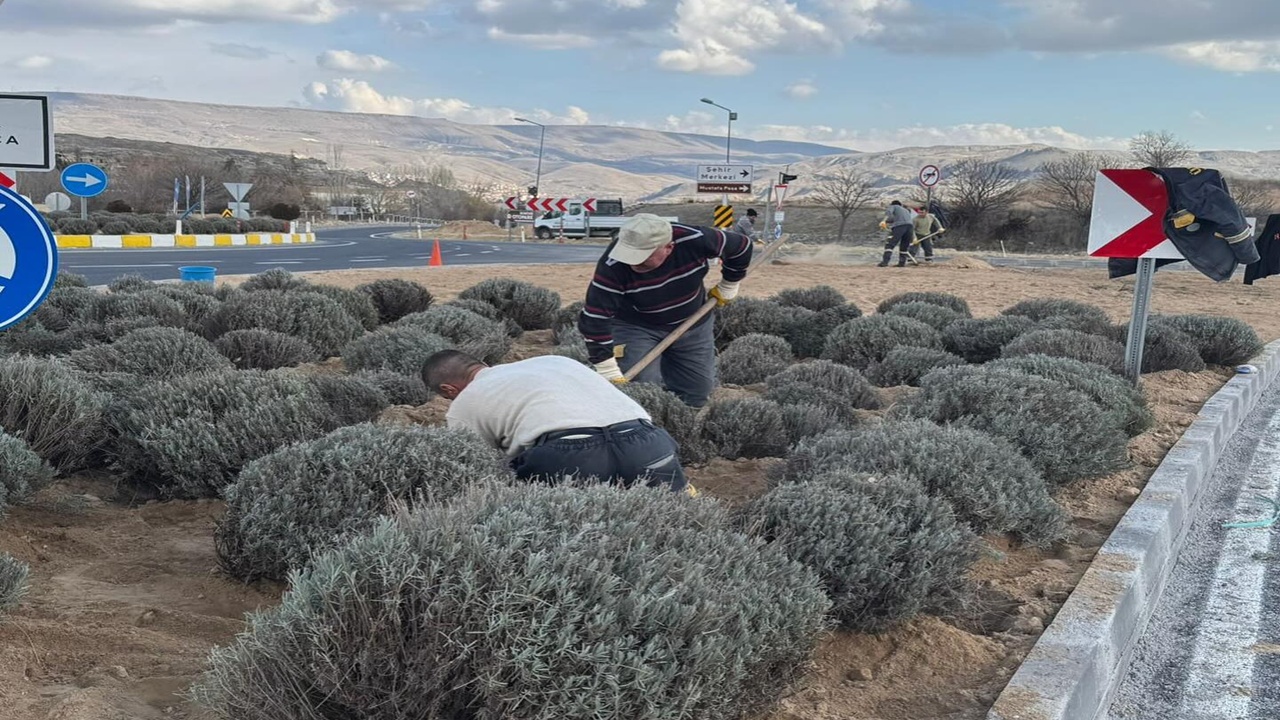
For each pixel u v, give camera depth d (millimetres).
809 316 11852
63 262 26297
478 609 2656
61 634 3607
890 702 3398
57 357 8477
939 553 4027
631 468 4098
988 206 55812
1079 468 5875
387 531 2836
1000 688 3479
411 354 8477
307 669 2707
